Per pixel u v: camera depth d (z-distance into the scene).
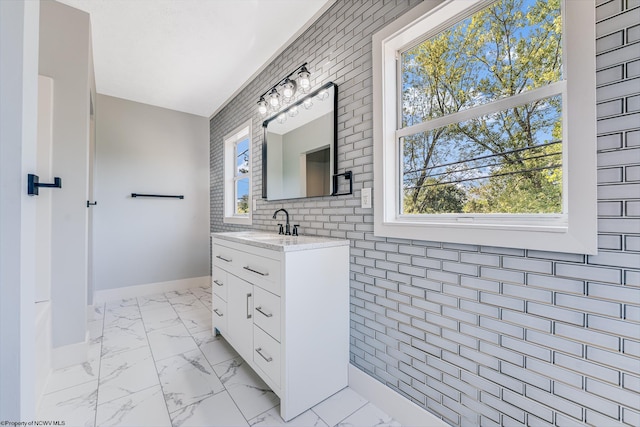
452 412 1.22
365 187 1.63
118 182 3.32
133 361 1.90
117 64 2.61
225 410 1.44
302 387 1.43
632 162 0.79
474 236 1.13
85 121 1.96
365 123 1.63
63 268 1.85
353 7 1.71
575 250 0.88
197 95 3.32
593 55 0.85
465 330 1.18
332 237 1.87
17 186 0.66
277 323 1.42
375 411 1.46
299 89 2.18
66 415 1.38
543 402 0.97
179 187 3.77
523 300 1.02
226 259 2.06
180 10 1.93
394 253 1.46
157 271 3.60
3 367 0.64
